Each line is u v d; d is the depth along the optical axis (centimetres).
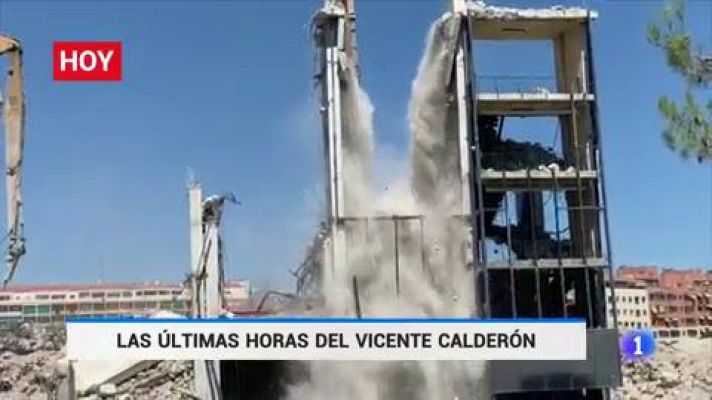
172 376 5125
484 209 4212
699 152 2230
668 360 6406
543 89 4247
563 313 4112
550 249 4234
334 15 4234
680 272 19538
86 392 4912
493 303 4228
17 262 3962
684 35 2241
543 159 4325
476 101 4156
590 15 4259
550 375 3850
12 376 5862
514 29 4344
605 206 4194
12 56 4025
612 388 3938
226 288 4434
